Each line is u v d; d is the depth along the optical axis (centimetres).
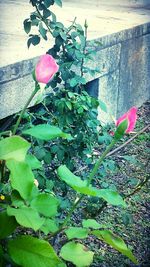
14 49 320
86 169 280
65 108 232
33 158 136
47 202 122
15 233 149
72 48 248
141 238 262
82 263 125
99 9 558
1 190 134
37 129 129
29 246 118
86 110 237
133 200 298
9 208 116
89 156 278
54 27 245
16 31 392
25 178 122
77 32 251
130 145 372
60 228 133
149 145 378
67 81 252
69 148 238
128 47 430
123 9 574
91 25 431
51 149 230
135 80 462
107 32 394
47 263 117
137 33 446
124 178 324
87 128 241
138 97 477
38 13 242
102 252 243
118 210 285
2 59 284
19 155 122
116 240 129
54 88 253
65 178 126
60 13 502
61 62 249
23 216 114
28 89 291
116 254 243
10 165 121
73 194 266
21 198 122
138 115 458
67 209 254
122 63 423
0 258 122
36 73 129
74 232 130
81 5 581
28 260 117
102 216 276
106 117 411
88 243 248
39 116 240
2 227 119
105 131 252
